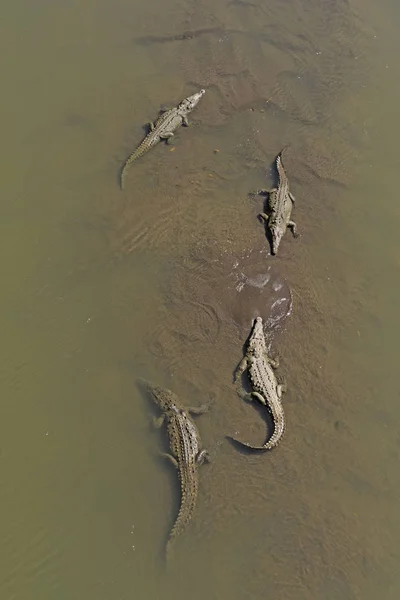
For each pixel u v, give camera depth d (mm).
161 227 15695
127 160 16422
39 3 20016
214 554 11461
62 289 14445
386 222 16469
